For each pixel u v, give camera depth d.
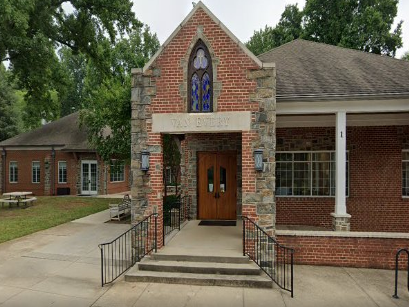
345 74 9.83
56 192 23.59
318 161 11.31
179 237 8.64
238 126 7.39
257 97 7.35
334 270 7.40
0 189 24.06
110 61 19.92
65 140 23.95
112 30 20.14
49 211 16.08
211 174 11.38
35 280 6.64
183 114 7.59
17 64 17.36
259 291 6.09
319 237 7.74
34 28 17.61
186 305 5.46
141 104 7.76
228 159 11.32
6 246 9.38
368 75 9.68
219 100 7.48
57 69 21.20
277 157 11.47
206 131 7.53
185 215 11.20
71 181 23.59
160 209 7.70
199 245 7.83
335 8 21.98
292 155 11.43
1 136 30.03
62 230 11.67
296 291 6.13
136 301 5.61
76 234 11.01
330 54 12.07
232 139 11.20
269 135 7.29
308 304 5.55
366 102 8.45
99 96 15.20
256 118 7.34
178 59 7.66
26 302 5.55
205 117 7.50
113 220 13.70
